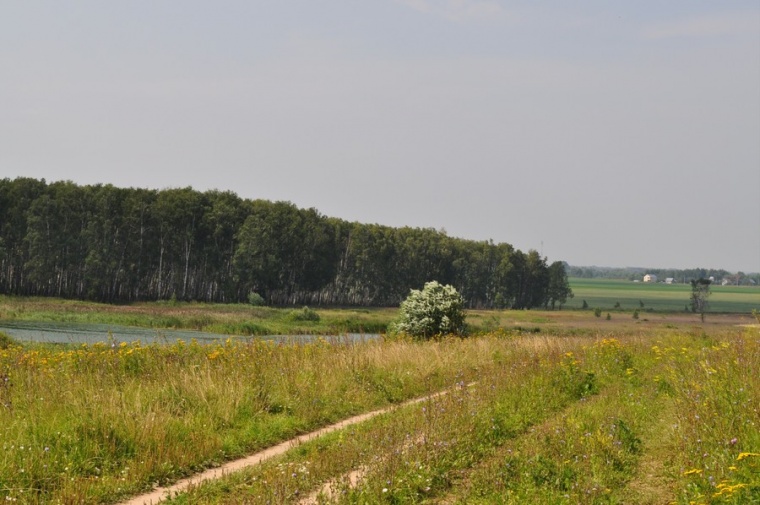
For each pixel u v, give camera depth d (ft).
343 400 64.39
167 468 42.04
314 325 280.31
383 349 85.66
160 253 404.77
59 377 57.82
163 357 69.82
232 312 334.65
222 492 38.04
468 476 40.34
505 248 638.12
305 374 68.13
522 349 95.30
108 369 63.98
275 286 445.37
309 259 461.37
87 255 378.32
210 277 419.13
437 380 75.92
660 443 46.83
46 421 45.75
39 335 187.83
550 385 67.31
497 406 55.57
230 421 53.57
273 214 440.86
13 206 376.48
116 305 351.25
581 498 34.55
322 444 47.80
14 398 51.37
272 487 36.45
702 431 43.34
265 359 72.23
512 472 39.24
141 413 48.83
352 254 520.01
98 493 37.40
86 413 46.68
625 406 58.90
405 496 36.01
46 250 363.35
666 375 72.02
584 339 114.93
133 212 390.83
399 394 68.49
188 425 50.01
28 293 374.02
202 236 422.00
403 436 45.39
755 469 35.88
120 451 43.88
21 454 40.47
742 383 53.16
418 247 545.03
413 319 127.24
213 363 68.49
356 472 40.47
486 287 629.92
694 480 36.01
